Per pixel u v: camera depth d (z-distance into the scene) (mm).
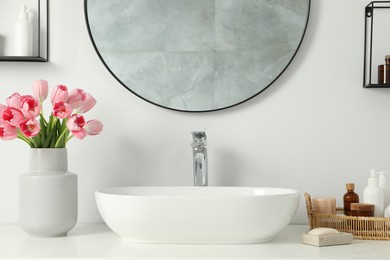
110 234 1709
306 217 1947
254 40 1949
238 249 1461
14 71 1958
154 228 1488
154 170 1964
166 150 1963
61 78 1963
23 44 1901
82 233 1733
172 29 1955
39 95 1708
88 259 1344
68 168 1964
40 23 1957
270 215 1483
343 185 1957
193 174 1827
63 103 1619
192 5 1957
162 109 1967
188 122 1965
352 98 1962
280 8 1945
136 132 1968
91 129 1726
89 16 1946
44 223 1628
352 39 1961
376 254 1399
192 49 1952
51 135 1710
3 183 1950
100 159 1965
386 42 1958
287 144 1961
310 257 1357
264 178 1960
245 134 1962
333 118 1962
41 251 1438
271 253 1406
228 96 1947
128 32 1950
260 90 1944
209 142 1963
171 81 1950
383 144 1956
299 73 1963
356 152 1960
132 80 1947
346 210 1733
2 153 1951
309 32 1964
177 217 1468
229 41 1951
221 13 1951
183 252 1417
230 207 1462
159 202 1462
